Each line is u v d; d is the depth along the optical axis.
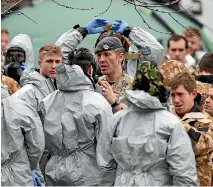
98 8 30.97
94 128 19.67
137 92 18.48
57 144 19.77
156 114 18.53
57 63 21.31
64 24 30.66
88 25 22.94
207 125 19.62
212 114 21.62
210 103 21.59
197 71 25.91
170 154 18.28
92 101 19.67
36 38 30.33
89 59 20.38
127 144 18.52
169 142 18.33
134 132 18.58
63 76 19.75
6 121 18.92
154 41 22.59
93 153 19.80
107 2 31.02
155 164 18.41
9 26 30.19
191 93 19.91
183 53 28.14
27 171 19.12
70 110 19.72
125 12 31.19
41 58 21.36
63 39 22.73
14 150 18.95
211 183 19.31
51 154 20.02
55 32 30.62
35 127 19.09
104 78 21.77
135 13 31.22
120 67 21.69
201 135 19.06
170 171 18.34
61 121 19.72
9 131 18.92
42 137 19.19
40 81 21.16
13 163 19.06
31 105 20.17
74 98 19.77
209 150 19.11
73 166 19.73
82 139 19.73
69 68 19.72
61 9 30.75
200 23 31.97
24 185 19.08
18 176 19.02
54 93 19.92
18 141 18.95
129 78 21.64
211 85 22.06
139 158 18.47
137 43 22.55
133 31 22.61
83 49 20.55
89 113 19.58
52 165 19.88
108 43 21.52
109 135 19.06
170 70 22.81
